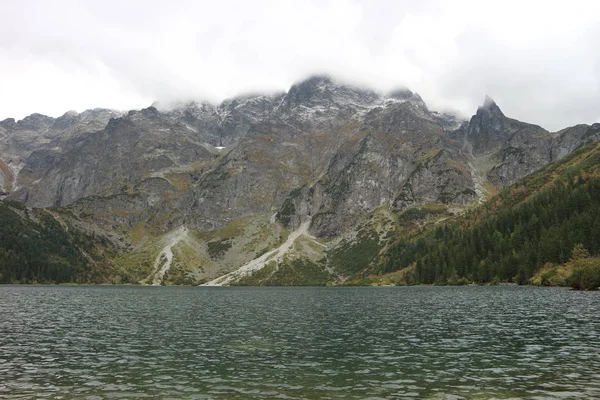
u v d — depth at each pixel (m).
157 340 57.41
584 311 80.38
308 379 36.41
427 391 32.41
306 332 63.88
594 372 37.00
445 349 48.66
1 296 158.38
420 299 127.75
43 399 31.14
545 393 31.27
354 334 61.25
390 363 42.12
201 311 100.31
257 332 64.31
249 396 31.80
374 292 186.25
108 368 40.91
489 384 33.94
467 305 101.19
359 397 31.23
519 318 73.31
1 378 37.19
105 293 196.25
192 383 35.44
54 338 59.22
